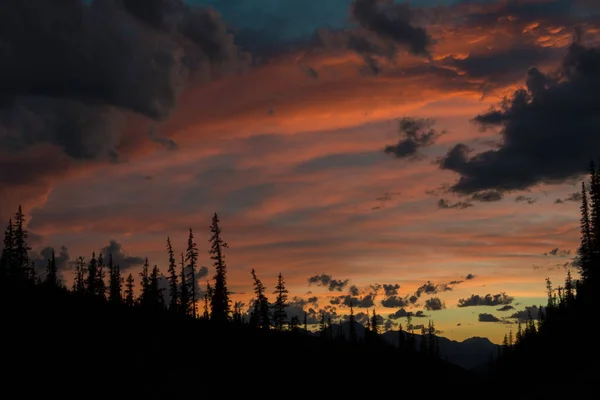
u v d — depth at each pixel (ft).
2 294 285.84
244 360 294.87
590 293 293.43
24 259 322.34
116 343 263.90
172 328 306.14
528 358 313.94
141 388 232.32
